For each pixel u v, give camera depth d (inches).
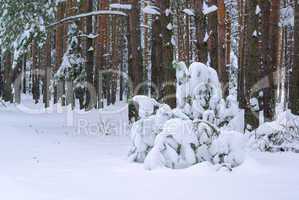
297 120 434.9
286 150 402.0
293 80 503.8
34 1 1012.5
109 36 1343.5
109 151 413.1
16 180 284.5
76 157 376.2
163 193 251.9
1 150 418.6
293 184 266.7
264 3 564.4
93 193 252.5
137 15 681.0
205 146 319.6
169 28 565.6
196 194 248.5
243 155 314.3
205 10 532.4
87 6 1059.3
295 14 510.3
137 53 683.4
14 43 1014.4
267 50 561.9
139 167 323.0
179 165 313.6
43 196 246.1
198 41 535.5
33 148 434.0
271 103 553.0
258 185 265.7
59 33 1127.0
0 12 1050.7
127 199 240.4
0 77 1557.6
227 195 244.8
